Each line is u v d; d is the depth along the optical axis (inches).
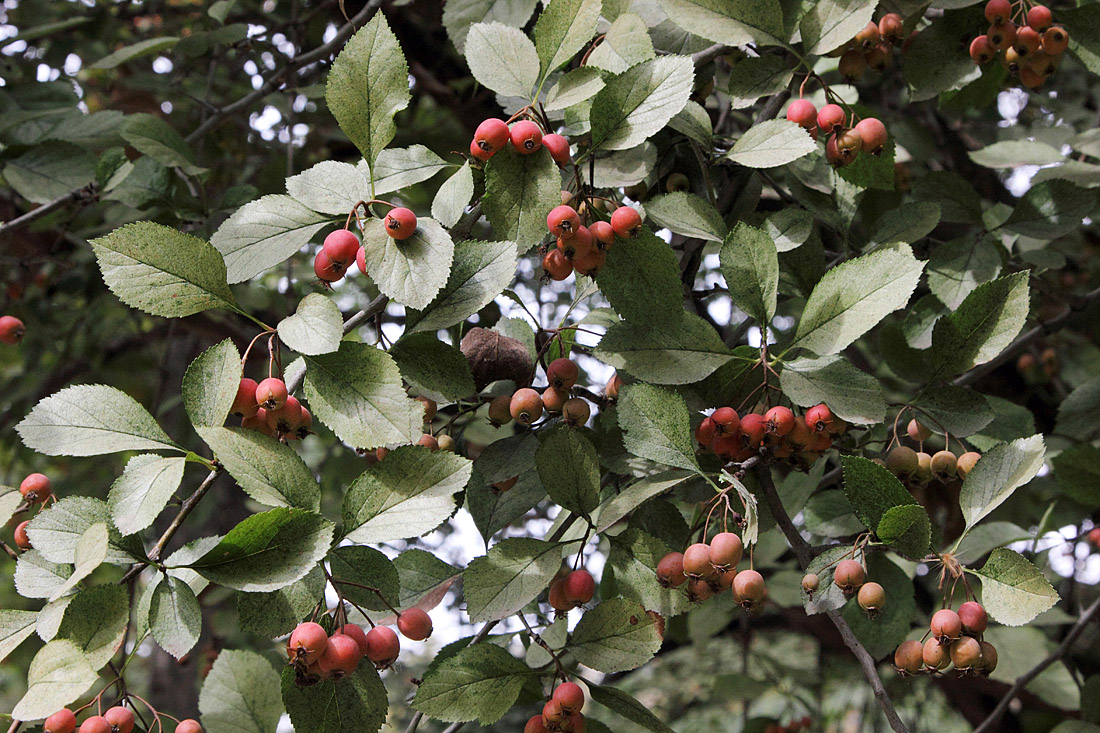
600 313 41.1
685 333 37.6
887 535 35.7
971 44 43.5
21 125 60.5
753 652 82.7
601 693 36.5
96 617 34.2
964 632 35.4
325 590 35.1
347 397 34.5
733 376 38.3
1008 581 35.2
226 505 83.7
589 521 36.8
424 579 38.8
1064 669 54.2
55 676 33.8
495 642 38.5
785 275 41.0
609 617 36.6
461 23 46.0
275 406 34.4
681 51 42.2
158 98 81.4
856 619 41.3
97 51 80.0
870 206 48.4
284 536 33.6
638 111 37.1
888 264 36.9
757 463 37.8
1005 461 36.2
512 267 36.0
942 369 38.6
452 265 36.2
